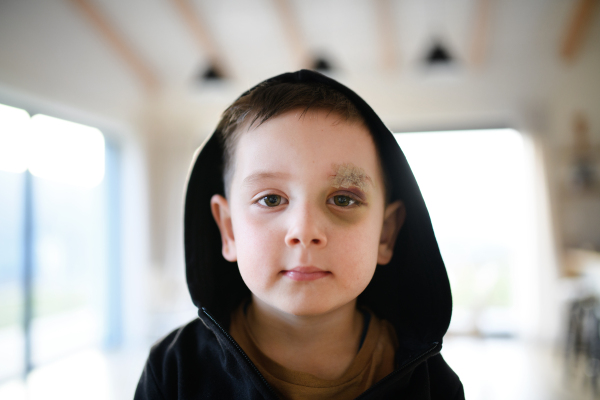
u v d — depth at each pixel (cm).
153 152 498
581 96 425
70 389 295
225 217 52
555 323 396
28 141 348
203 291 58
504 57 440
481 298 388
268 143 43
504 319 440
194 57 459
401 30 407
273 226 42
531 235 415
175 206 486
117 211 460
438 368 56
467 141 452
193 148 495
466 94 449
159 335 429
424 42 421
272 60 458
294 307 41
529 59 437
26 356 331
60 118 389
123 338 440
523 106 434
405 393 50
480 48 422
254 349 50
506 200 436
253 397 46
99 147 440
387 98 462
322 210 42
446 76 452
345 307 49
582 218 412
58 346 366
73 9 362
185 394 50
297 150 42
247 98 49
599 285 308
